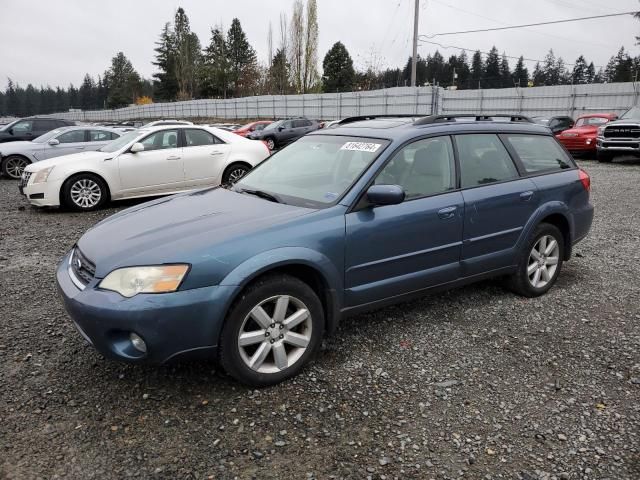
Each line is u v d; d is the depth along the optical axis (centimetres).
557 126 2247
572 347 370
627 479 240
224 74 7250
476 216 401
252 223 316
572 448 261
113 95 9906
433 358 353
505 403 300
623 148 1594
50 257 595
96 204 885
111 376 324
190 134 946
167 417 283
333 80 7719
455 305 448
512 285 461
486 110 3225
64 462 246
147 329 272
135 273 279
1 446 257
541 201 447
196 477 238
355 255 339
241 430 272
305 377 326
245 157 977
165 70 8731
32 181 855
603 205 924
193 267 280
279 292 307
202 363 342
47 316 418
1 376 322
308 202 352
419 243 371
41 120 1831
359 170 362
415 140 382
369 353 359
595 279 520
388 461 250
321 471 243
